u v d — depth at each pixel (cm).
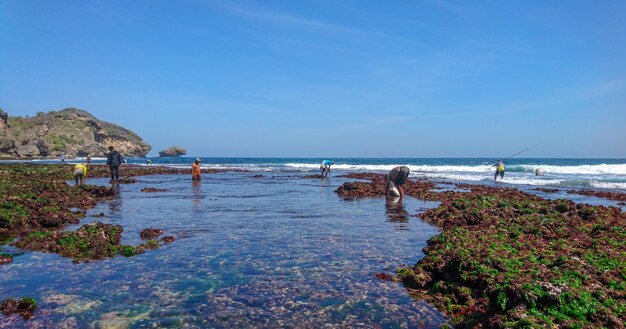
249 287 794
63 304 705
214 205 1978
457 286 768
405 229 1371
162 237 1226
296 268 918
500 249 937
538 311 616
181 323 633
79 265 932
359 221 1531
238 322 638
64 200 1900
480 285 747
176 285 802
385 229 1371
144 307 694
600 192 2547
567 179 3803
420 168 6350
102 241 1102
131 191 2692
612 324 577
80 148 17362
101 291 768
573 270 759
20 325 622
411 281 816
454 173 5012
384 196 2408
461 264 815
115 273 873
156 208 1856
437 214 1602
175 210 1795
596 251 930
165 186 3150
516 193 2325
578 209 1577
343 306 706
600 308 607
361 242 1175
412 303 723
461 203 1695
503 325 587
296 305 708
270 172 5659
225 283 816
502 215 1458
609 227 1205
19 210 1443
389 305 713
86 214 1659
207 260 977
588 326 571
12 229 1312
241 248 1096
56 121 19625
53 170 4212
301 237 1238
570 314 607
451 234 1116
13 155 12594
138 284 806
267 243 1156
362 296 753
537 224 1285
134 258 991
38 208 1532
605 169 5075
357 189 2577
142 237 1222
